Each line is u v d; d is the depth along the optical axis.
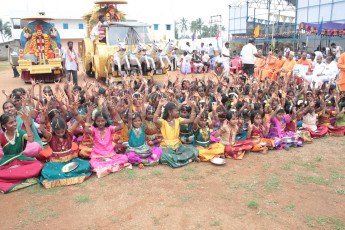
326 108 6.79
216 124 6.80
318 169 4.93
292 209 3.73
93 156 5.01
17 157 4.59
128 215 3.65
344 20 21.59
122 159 5.05
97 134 5.07
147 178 4.68
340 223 3.42
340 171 4.83
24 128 5.16
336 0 21.94
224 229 3.34
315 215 3.60
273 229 3.33
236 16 31.62
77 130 5.98
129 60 11.62
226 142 5.73
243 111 6.78
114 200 4.02
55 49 14.95
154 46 11.64
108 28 12.89
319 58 10.49
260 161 5.37
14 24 35.12
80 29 42.47
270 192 4.17
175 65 20.44
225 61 13.74
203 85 8.24
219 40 36.56
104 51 12.34
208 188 4.32
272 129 6.11
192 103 5.55
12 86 14.04
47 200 4.04
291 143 6.05
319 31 19.02
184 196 4.09
